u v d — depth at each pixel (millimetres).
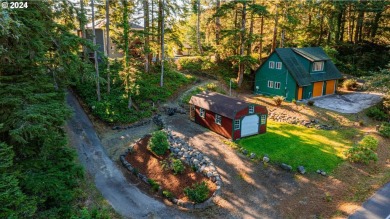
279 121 23578
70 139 18953
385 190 14234
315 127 21875
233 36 29562
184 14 26766
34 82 10844
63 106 11016
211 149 17672
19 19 10133
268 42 39188
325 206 13172
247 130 19703
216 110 19844
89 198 13898
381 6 36812
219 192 14109
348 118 23094
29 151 10180
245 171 15680
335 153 17562
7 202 7316
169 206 13734
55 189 9539
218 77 32031
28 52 10758
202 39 41125
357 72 37406
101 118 21594
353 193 14070
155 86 27000
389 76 21969
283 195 13992
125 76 22516
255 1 30969
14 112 9180
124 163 17109
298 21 34625
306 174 15469
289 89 27844
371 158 16688
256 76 31141
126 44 22188
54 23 12742
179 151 16891
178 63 34875
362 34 43312
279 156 16953
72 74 13508
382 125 21078
